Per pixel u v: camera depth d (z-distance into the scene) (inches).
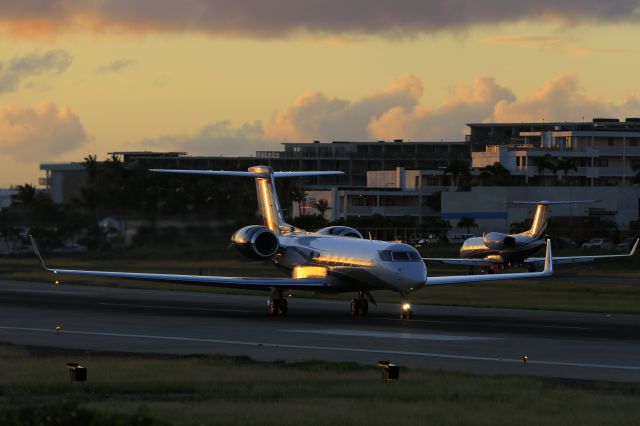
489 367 3878.0
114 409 2783.0
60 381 3344.0
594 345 4633.4
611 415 2802.7
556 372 3752.5
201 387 3233.3
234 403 2913.4
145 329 5383.9
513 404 2955.2
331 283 6294.3
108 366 3747.5
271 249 6678.2
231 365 3816.4
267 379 3417.8
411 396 3068.4
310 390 3176.7
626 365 3949.3
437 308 7003.0
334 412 2765.7
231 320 5979.3
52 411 2165.4
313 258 6491.1
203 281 6225.4
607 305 7303.2
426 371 3646.7
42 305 7057.1
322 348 4483.3
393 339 4872.0
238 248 6722.4
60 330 5260.8
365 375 3538.4
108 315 6279.5
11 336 5022.1
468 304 7303.2
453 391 3179.1
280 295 6338.6
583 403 2979.8
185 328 5442.9
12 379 3403.1
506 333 5216.5
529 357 4180.6
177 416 2674.7
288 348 4483.3
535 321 5969.5
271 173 7253.9
